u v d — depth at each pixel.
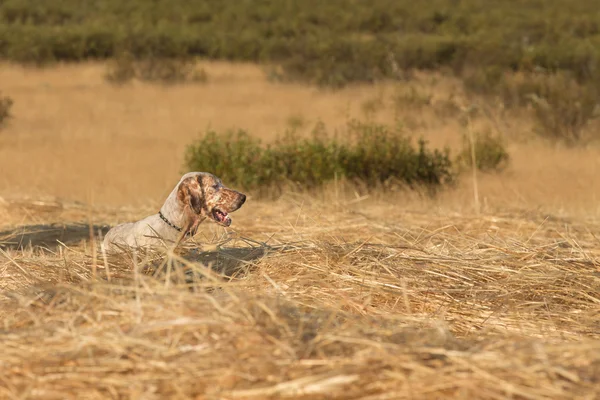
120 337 5.00
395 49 39.12
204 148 15.96
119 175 16.91
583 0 70.50
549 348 4.97
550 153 19.94
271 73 37.44
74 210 12.08
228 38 46.78
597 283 6.86
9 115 24.78
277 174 15.20
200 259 7.27
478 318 6.20
